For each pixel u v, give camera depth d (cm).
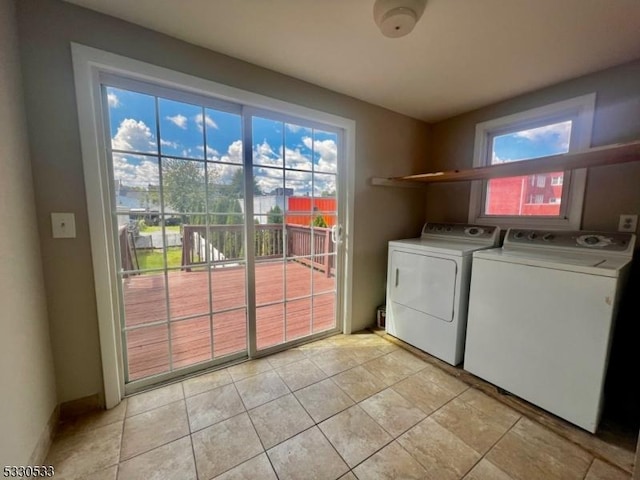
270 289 233
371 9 128
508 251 191
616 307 136
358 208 246
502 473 118
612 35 143
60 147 133
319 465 122
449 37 148
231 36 152
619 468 121
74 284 142
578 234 179
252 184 196
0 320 97
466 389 175
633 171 169
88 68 135
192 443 132
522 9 125
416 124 276
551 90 203
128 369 170
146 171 163
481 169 196
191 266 183
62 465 120
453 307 196
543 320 152
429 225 273
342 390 174
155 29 147
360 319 262
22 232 116
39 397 124
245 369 196
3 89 106
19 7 120
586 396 138
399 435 139
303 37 151
